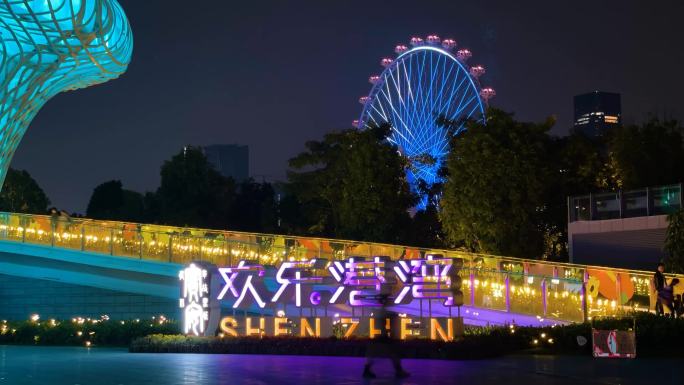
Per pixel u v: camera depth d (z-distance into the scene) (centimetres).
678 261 2998
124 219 7162
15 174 6412
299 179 5653
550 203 4781
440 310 2881
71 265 3550
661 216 3841
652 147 4700
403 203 5075
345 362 1909
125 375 1650
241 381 1520
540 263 3105
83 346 2781
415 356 1997
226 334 2408
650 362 1786
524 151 4372
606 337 1920
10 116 2470
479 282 2869
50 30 2323
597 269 2909
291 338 2233
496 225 4347
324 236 5762
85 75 2628
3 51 2369
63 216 3584
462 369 1692
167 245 3438
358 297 2289
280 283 2403
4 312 3591
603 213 4166
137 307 3500
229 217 6956
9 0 2230
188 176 6494
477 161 4381
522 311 2767
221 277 2444
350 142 5131
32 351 2477
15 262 3591
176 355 2202
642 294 2761
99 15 2384
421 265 2253
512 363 1811
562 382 1448
